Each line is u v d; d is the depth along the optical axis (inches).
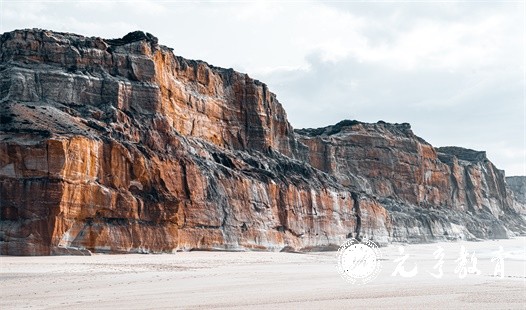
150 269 1835.6
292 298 1264.8
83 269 1755.7
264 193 3068.4
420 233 4842.5
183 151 2689.5
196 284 1504.7
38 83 2412.6
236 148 3329.2
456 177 6151.6
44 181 2075.5
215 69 3371.1
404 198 5157.5
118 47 2687.0
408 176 5211.6
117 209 2246.6
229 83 3373.5
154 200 2374.5
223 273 1790.1
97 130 2356.1
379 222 4023.1
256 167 3265.3
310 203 3383.4
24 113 2234.3
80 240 2135.8
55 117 2285.9
